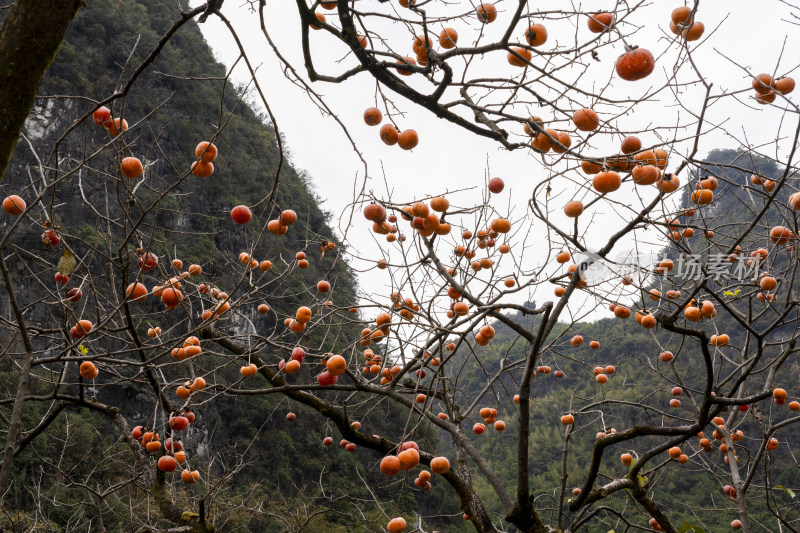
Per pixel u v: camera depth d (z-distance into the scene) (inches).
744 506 170.1
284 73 91.3
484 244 167.8
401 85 98.0
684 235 140.5
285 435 933.8
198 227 1000.9
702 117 106.6
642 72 81.7
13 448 85.3
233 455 831.7
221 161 1170.6
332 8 113.7
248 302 153.3
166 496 165.5
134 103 1110.4
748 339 177.3
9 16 60.4
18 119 60.7
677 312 130.6
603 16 101.5
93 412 781.3
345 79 98.3
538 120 110.8
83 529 315.9
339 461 879.1
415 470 709.3
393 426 606.5
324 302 149.1
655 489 642.8
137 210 658.2
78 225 669.9
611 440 154.6
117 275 326.0
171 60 1282.0
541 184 104.4
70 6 60.9
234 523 279.1
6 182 824.9
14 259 698.2
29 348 92.2
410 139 109.0
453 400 176.7
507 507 137.4
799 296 147.5
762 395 140.8
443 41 109.0
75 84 1023.0
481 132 100.0
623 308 160.7
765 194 123.5
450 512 815.1
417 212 126.6
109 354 110.7
